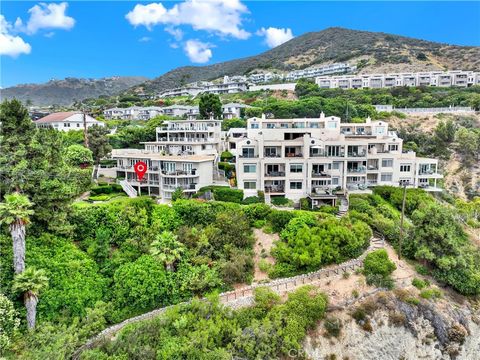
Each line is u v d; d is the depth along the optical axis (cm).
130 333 2933
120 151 6631
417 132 9231
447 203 6131
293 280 3753
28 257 3378
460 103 11094
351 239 3972
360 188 5397
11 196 3164
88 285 3397
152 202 4400
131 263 3597
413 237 4194
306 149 5216
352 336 3319
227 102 12344
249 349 2905
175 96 16150
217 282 3634
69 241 3762
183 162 5319
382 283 3709
